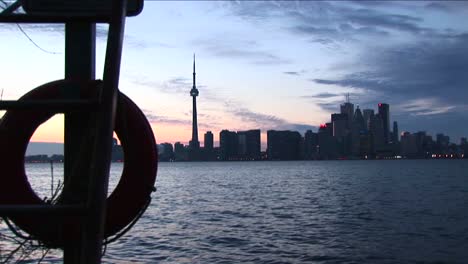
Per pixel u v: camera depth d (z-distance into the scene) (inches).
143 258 568.7
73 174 105.3
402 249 627.8
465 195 1652.3
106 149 85.7
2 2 115.0
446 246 647.8
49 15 101.7
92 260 85.0
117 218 109.3
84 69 111.3
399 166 7475.4
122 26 89.4
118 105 110.3
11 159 108.0
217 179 3513.8
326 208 1246.3
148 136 111.8
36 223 105.7
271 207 1294.3
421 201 1425.9
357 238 725.9
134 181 109.7
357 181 2874.0
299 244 674.8
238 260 561.0
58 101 87.6
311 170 5777.6
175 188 2335.1
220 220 995.9
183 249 634.2
